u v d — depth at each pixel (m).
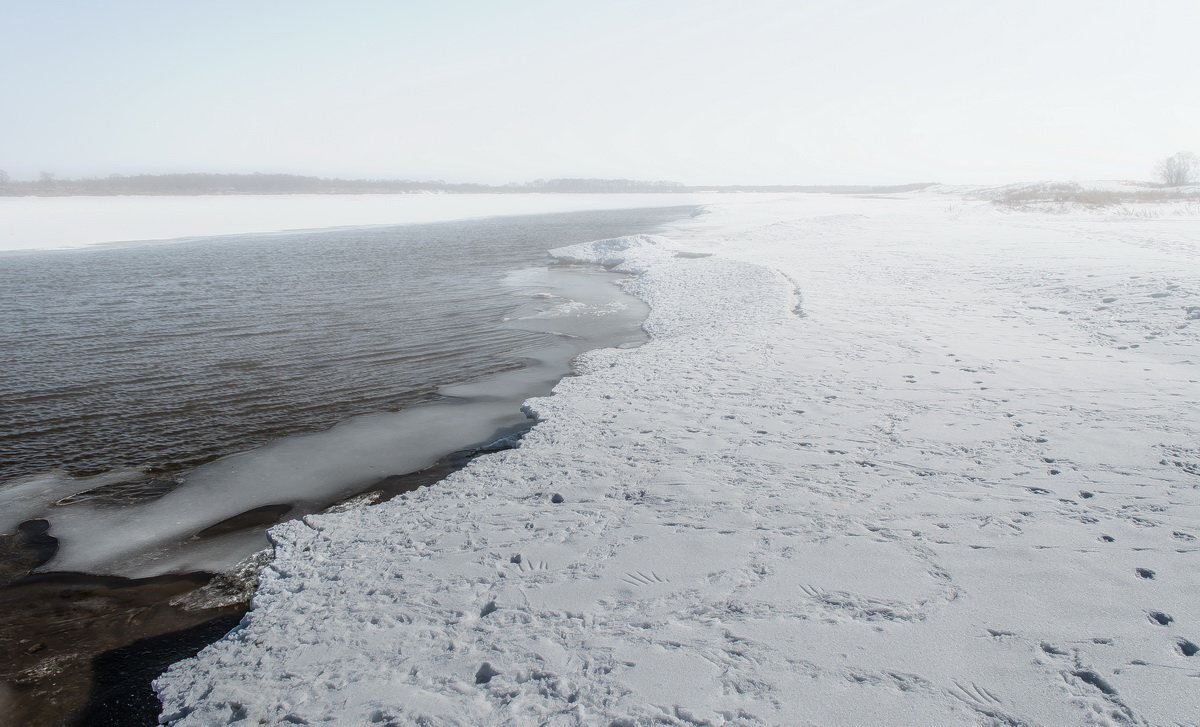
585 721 3.26
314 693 3.75
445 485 6.64
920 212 44.06
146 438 8.71
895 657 3.47
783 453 6.40
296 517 6.56
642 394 9.02
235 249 34.03
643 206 89.94
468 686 3.63
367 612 4.52
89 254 32.06
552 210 80.12
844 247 24.41
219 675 4.08
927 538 4.61
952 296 13.96
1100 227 25.69
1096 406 6.85
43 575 5.67
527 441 7.57
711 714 3.19
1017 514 4.82
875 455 6.14
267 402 10.09
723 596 4.18
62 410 9.80
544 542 5.17
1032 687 3.18
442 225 52.97
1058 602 3.80
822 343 10.80
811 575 4.30
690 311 15.44
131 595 5.34
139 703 4.08
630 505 5.66
